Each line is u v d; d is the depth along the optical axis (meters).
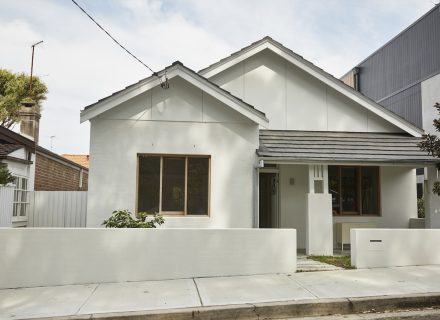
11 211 12.16
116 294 7.11
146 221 10.18
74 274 7.91
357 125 13.25
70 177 20.83
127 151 10.84
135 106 10.96
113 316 5.98
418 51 20.75
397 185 13.44
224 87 13.03
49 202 13.99
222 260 8.52
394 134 13.20
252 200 11.16
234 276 8.48
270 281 7.96
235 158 11.20
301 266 9.52
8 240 7.70
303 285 7.61
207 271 8.45
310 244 11.14
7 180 11.16
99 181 10.69
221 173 11.12
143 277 8.18
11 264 7.69
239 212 11.09
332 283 7.76
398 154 11.62
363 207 13.26
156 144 10.95
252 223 11.09
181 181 11.04
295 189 12.90
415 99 20.83
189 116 11.12
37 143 17.31
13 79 30.61
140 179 10.91
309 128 13.11
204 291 7.23
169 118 11.04
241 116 11.30
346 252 11.95
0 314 6.05
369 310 6.64
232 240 8.59
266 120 11.06
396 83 22.48
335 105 13.24
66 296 7.00
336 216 13.00
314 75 12.96
